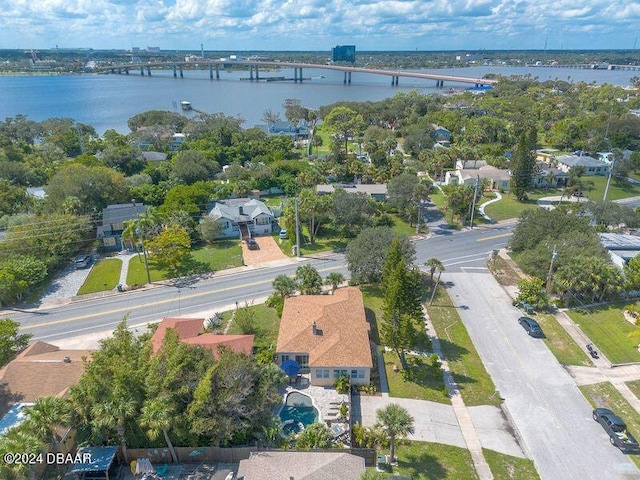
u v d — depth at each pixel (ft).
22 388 121.29
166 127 528.22
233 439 111.24
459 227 279.90
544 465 112.88
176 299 196.85
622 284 184.44
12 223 236.43
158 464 108.58
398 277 141.90
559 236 212.84
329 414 126.72
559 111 583.17
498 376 146.72
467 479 106.93
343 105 652.48
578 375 147.43
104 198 282.36
